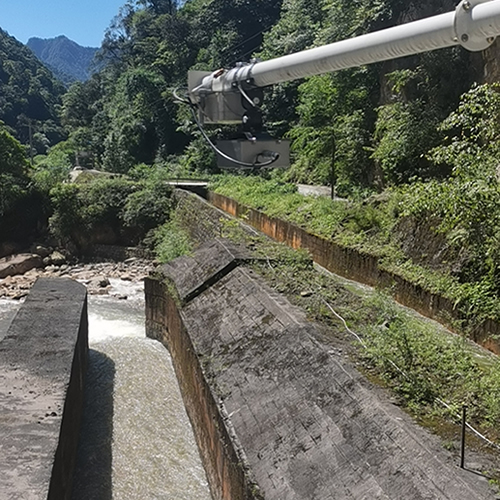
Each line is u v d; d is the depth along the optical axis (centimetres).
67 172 5572
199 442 1344
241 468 909
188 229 3366
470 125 1467
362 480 728
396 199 1983
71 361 1430
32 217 4372
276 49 5012
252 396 1067
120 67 9256
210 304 1608
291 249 1845
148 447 1393
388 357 953
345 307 1262
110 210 4147
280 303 1301
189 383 1505
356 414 838
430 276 1543
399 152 2297
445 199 1224
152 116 6994
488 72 2125
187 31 7650
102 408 1593
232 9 7169
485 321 1262
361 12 2847
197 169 5638
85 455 1354
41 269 3684
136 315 2639
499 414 800
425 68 2392
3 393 1247
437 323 1428
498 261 1243
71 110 9544
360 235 1994
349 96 3077
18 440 1052
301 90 3575
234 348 1279
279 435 917
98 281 3275
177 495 1206
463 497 623
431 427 787
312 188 3378
